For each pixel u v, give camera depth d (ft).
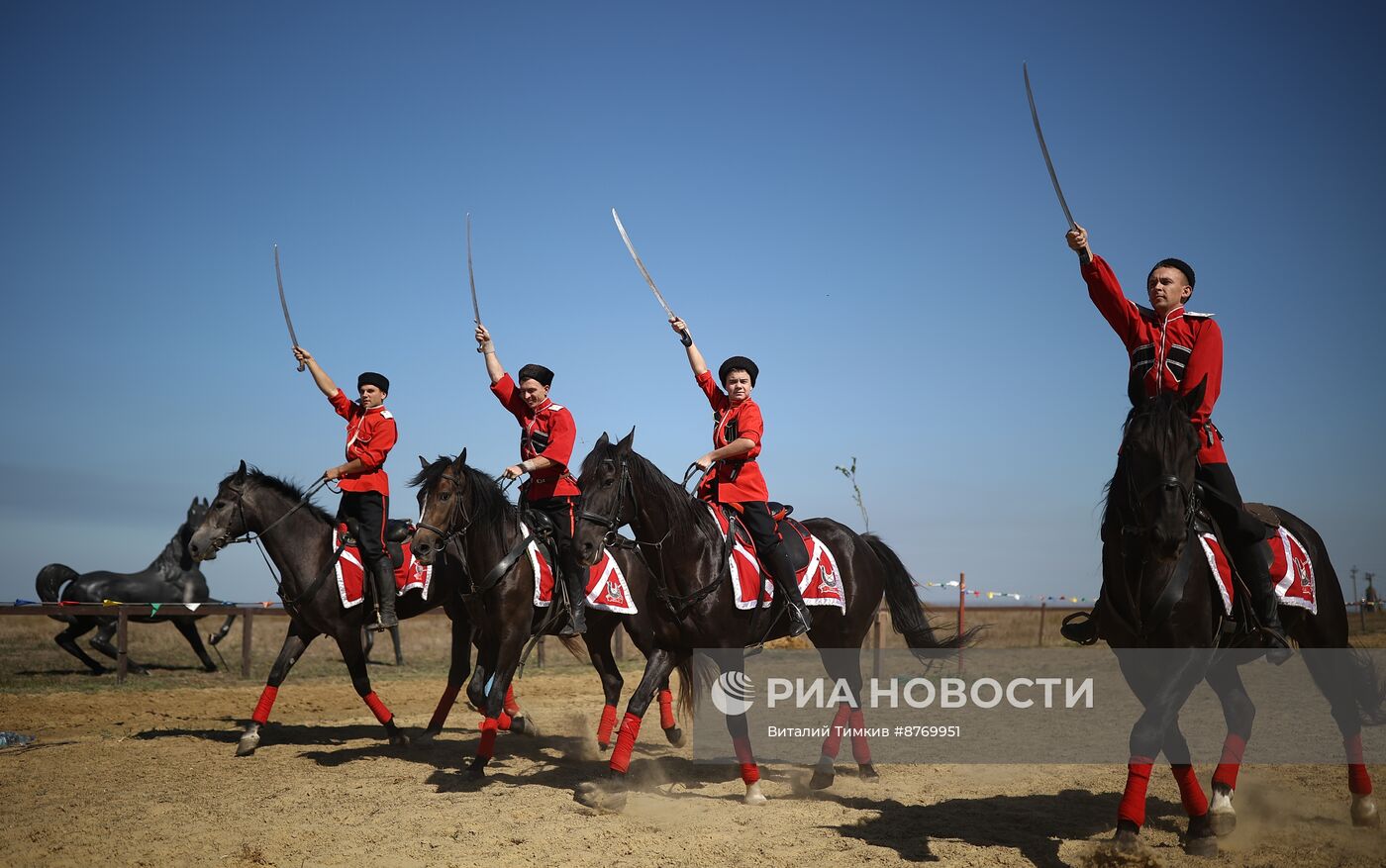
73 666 53.67
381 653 64.28
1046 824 19.62
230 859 17.47
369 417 28.40
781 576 22.30
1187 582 16.48
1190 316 17.71
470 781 24.08
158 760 27.04
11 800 22.26
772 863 16.90
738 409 22.81
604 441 20.83
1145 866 15.61
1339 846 17.87
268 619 78.89
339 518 28.30
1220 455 17.63
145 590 51.72
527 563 25.04
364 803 21.67
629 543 21.38
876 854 17.37
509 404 27.32
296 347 28.89
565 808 21.01
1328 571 20.25
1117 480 17.26
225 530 27.55
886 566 27.04
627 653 63.16
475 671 25.46
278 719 36.78
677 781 24.67
